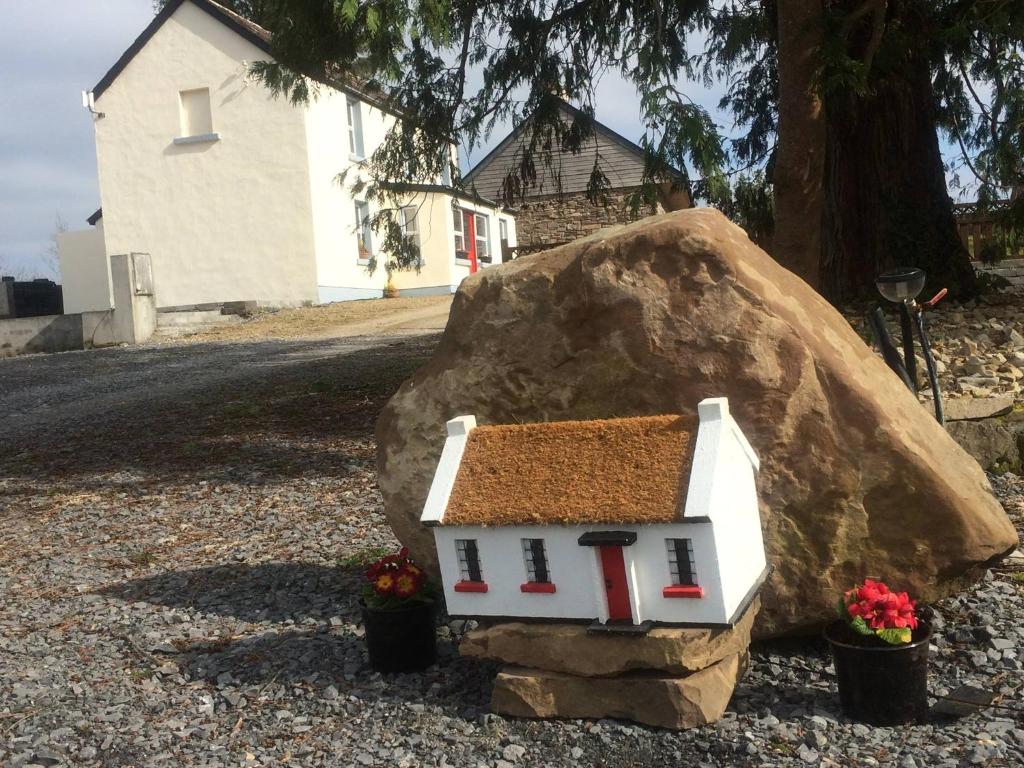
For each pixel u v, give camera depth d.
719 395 3.86
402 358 15.13
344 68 10.06
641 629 3.33
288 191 24.33
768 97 12.02
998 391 7.07
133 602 5.46
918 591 3.77
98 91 25.17
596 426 3.59
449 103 10.86
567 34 11.02
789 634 3.99
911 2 9.77
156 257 25.34
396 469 4.47
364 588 4.33
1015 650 3.83
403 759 3.42
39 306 28.41
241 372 15.37
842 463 3.74
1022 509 5.62
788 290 4.10
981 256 10.95
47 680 4.34
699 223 4.00
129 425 11.43
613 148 27.72
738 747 3.24
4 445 10.94
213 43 24.25
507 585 3.57
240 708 3.97
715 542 3.21
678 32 10.61
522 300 4.23
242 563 6.04
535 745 3.44
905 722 3.33
